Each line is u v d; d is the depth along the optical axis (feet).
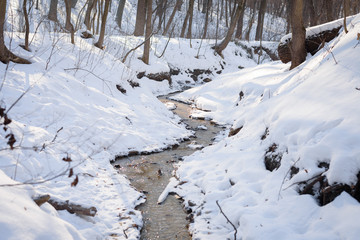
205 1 111.55
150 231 13.41
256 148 17.69
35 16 59.11
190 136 27.50
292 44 32.22
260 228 11.18
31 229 7.66
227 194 15.08
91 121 22.39
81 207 12.03
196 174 18.29
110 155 20.40
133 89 33.94
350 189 10.96
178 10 108.68
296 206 11.87
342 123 13.03
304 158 12.91
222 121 33.50
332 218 10.55
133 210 14.43
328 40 30.50
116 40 52.80
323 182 11.89
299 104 16.71
